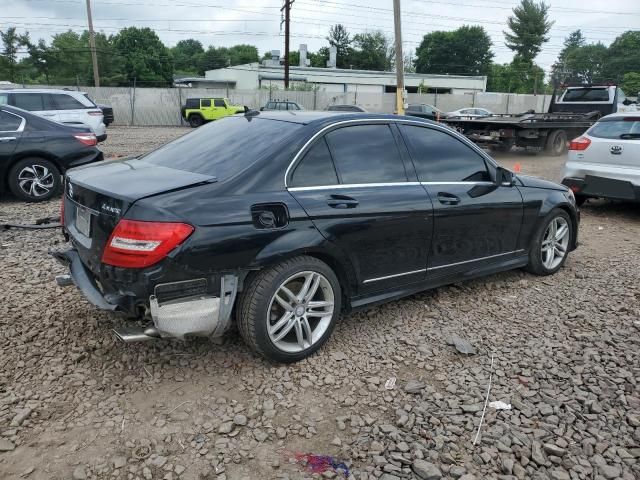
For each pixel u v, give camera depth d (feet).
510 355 12.46
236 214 10.30
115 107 107.45
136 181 10.85
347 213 11.78
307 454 9.03
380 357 12.21
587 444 9.43
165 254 9.61
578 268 18.81
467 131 54.54
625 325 14.15
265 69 169.27
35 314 13.55
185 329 10.11
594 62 278.87
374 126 13.15
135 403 10.19
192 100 105.40
